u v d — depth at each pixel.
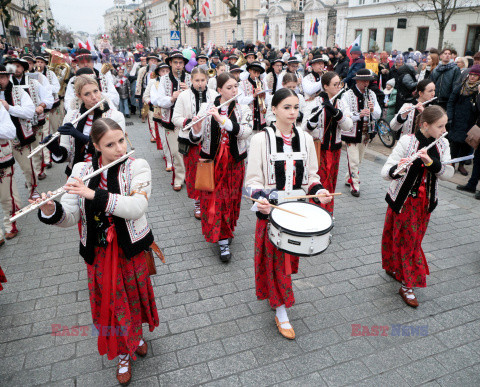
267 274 3.08
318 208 2.98
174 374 2.79
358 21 27.48
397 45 24.64
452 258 4.29
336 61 13.38
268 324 3.29
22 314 3.42
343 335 3.16
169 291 3.72
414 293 3.71
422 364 2.87
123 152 2.41
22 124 5.12
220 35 52.97
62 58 7.43
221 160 3.96
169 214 5.45
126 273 2.55
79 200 2.43
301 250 2.63
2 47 15.10
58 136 3.47
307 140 2.97
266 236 2.99
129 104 13.31
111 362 2.91
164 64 7.15
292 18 37.19
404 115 4.80
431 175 3.26
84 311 3.47
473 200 5.85
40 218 2.28
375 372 2.80
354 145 5.82
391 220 3.61
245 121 4.11
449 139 6.95
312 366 2.85
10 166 4.54
